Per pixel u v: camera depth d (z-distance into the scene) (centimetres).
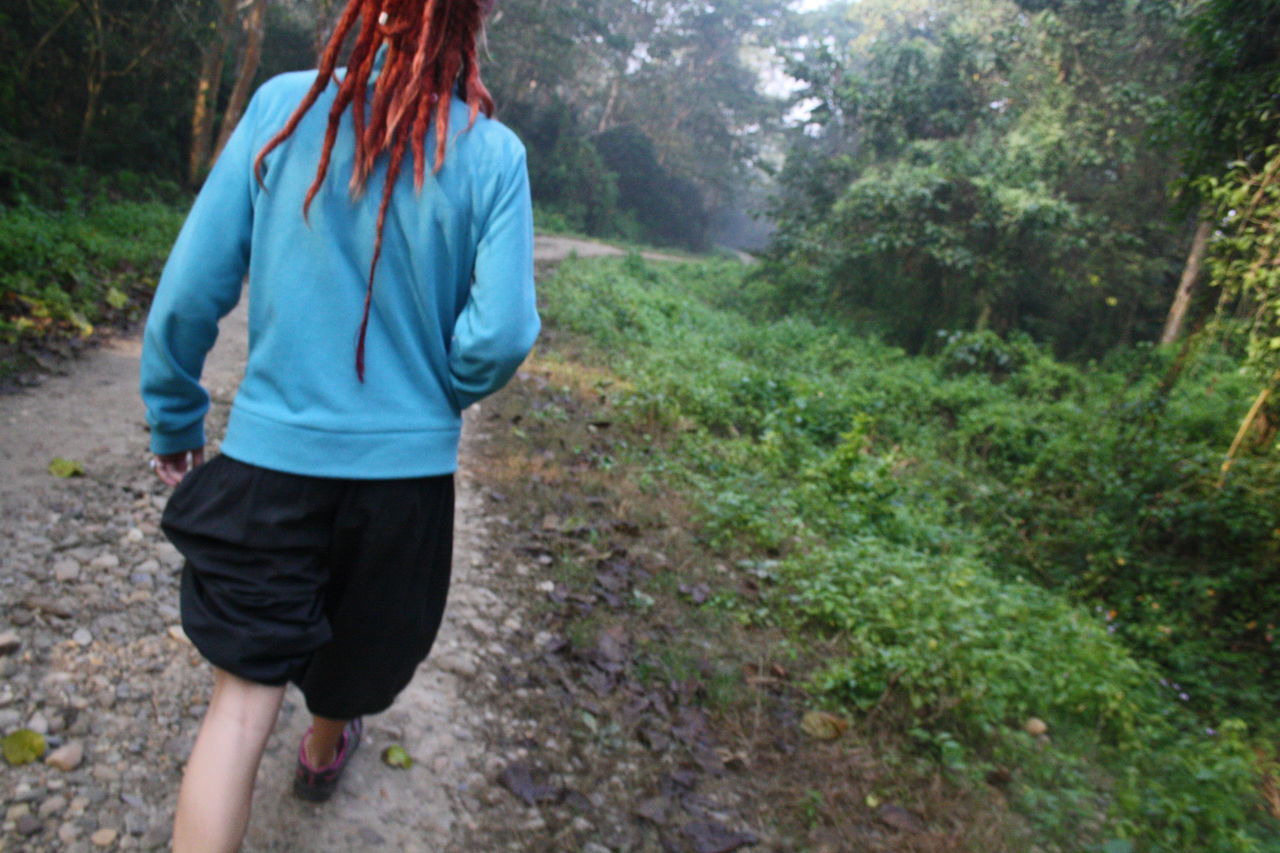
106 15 1664
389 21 130
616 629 320
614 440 584
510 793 225
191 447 150
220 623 130
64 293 613
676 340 1136
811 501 529
